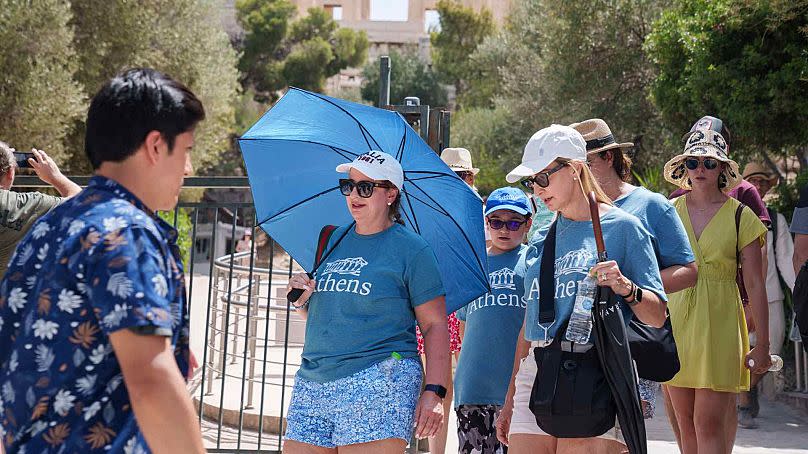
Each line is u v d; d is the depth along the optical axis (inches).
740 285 199.2
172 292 76.2
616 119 665.6
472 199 141.6
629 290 116.3
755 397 256.2
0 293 76.3
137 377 70.7
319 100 142.7
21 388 71.9
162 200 80.0
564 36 672.4
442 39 1680.6
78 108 652.7
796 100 370.0
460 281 148.9
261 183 148.6
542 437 130.6
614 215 125.7
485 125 1041.5
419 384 129.3
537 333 127.0
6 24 607.8
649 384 139.7
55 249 73.4
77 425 71.4
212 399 251.0
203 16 853.2
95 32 716.7
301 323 347.3
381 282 127.9
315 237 150.4
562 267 126.5
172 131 78.0
